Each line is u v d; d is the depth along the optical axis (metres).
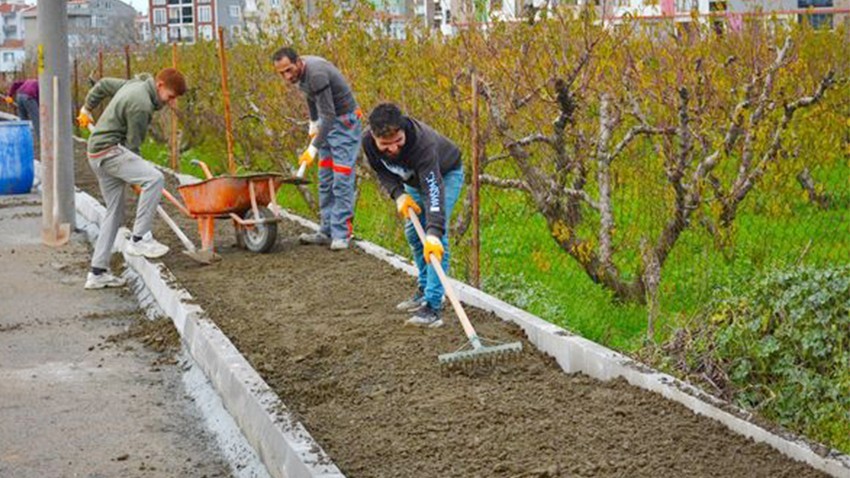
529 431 5.89
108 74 27.30
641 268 9.52
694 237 9.27
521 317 7.83
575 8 11.69
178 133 21.80
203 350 7.38
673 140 10.38
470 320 8.13
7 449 6.14
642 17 11.97
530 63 10.69
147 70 24.95
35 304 9.62
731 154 9.50
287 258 10.58
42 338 8.53
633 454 5.50
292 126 14.16
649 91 10.18
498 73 10.85
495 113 10.09
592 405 6.25
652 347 7.93
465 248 10.57
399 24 17.00
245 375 6.50
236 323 8.30
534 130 10.84
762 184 9.23
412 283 9.40
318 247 11.09
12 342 8.42
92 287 10.12
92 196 15.65
